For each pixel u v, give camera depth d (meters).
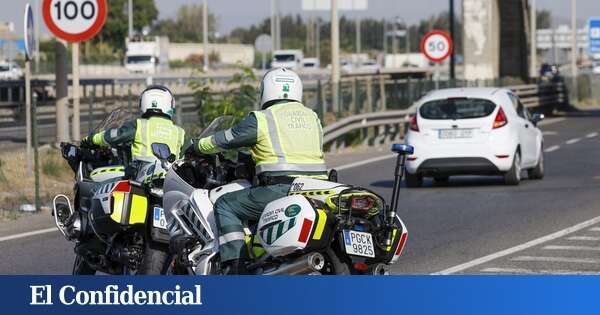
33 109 39.75
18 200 42.09
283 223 17.64
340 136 70.88
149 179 21.12
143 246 21.53
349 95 77.31
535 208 39.34
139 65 199.62
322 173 19.05
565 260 28.03
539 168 50.94
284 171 18.72
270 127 18.80
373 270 18.28
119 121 24.97
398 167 18.61
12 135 60.19
